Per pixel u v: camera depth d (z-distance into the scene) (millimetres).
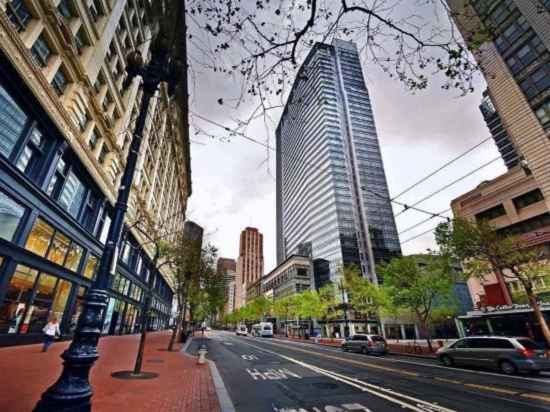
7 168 12094
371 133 80375
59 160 16438
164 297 57594
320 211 78750
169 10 4879
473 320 25891
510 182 27438
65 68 16422
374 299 33781
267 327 63125
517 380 11078
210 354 20266
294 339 53125
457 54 4102
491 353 13414
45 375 8203
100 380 8953
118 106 24172
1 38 11422
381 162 79750
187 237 23156
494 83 26594
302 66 5742
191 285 24906
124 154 27141
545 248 23516
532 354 12406
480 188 30469
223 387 9008
